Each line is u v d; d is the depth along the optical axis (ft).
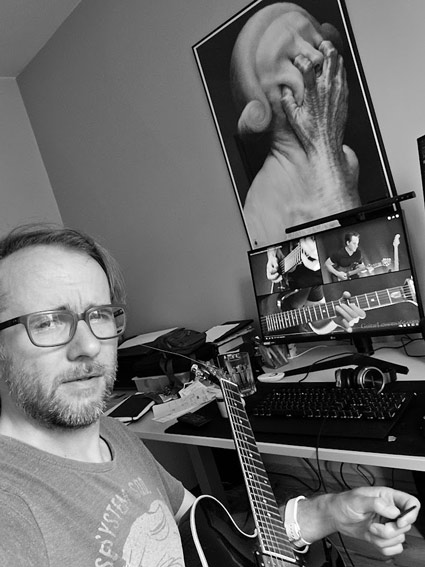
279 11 6.18
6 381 2.73
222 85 7.00
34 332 2.67
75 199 10.42
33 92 10.57
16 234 2.96
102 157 9.45
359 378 4.69
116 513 2.76
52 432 2.77
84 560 2.51
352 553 5.93
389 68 5.43
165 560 2.91
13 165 10.66
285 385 5.44
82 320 2.78
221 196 7.52
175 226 8.37
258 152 6.78
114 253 9.71
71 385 2.72
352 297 5.59
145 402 6.44
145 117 8.38
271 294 6.32
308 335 6.01
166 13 7.55
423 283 5.74
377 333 5.43
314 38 5.92
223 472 7.68
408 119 5.42
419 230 5.63
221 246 7.72
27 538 2.35
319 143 6.11
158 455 7.97
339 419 4.30
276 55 6.31
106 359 2.90
